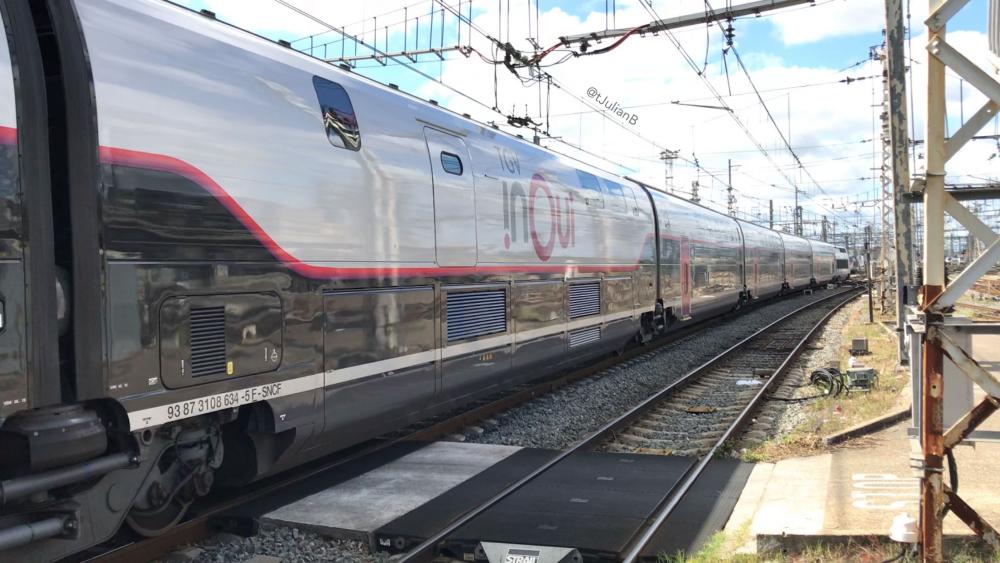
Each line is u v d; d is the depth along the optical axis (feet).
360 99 21.15
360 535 16.62
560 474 21.53
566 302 35.65
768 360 49.62
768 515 16.83
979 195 13.35
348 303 19.53
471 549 15.76
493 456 23.67
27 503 12.17
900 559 13.66
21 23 12.11
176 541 16.17
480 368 27.07
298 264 17.74
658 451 25.30
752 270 94.48
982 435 12.43
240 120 16.43
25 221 11.85
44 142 12.31
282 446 17.95
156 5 15.42
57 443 12.06
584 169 40.52
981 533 12.67
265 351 16.60
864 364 43.68
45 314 12.04
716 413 32.17
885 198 82.89
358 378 19.90
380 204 21.11
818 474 20.56
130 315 13.48
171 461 15.40
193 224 14.92
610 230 42.47
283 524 17.39
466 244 26.08
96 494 13.47
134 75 14.10
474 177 27.04
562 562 14.99
